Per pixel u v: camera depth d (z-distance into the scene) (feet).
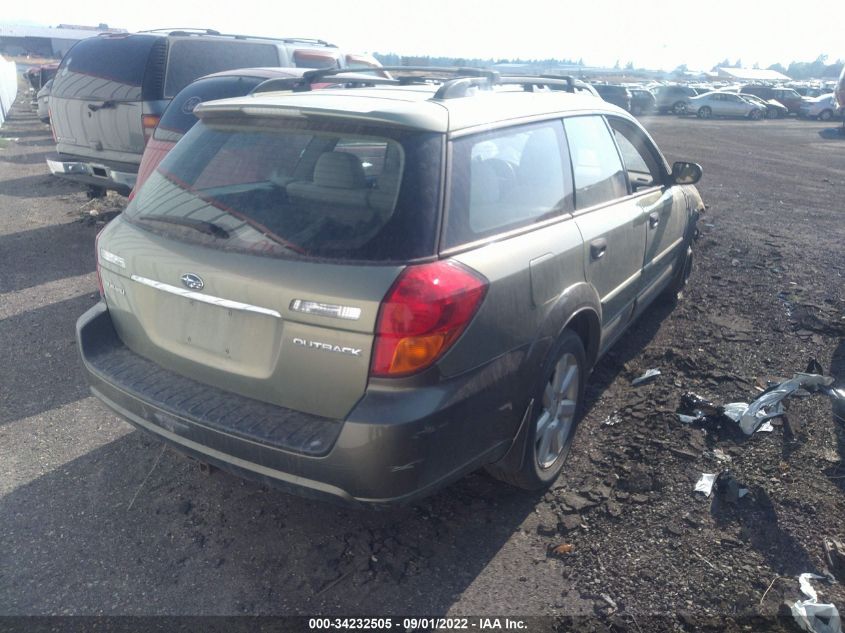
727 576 9.31
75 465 12.12
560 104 12.42
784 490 10.96
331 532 10.41
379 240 8.36
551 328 10.16
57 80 27.50
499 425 9.42
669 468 11.62
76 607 9.00
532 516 10.73
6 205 32.27
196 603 9.07
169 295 9.65
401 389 8.13
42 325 18.24
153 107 24.72
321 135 9.36
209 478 11.76
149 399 9.46
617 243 12.85
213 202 9.59
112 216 29.78
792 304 19.42
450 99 10.22
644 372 15.42
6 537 10.29
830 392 13.56
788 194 39.50
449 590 9.27
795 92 133.59
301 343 8.37
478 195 9.45
